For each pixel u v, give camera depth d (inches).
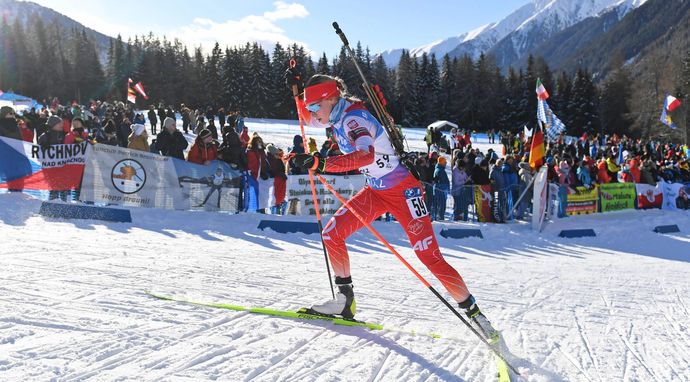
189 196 325.7
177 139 331.3
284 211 357.1
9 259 164.2
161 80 2719.0
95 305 121.0
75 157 304.5
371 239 303.6
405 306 147.5
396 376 95.9
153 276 156.3
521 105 2444.6
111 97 2851.9
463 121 2667.3
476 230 352.2
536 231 385.1
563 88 2554.1
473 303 116.3
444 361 105.6
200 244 235.0
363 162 110.8
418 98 2623.0
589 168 518.6
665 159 792.3
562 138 930.1
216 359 95.4
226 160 338.0
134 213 296.0
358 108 116.5
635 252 343.6
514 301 169.6
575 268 259.4
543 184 386.3
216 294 140.9
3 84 3078.2
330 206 370.3
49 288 132.5
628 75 2733.8
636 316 158.9
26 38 3304.6
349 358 102.4
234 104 2453.2
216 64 2637.8
